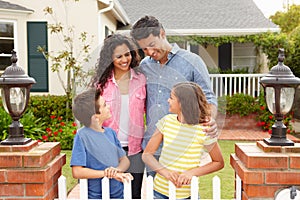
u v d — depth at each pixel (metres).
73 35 8.64
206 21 12.03
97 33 9.22
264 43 10.13
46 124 7.77
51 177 2.32
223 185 4.62
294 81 2.23
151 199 2.27
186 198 2.47
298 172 2.15
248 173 2.17
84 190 2.31
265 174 2.16
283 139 2.32
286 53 10.16
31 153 2.22
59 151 2.60
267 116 9.10
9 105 2.30
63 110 7.87
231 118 9.34
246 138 8.05
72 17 9.19
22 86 2.30
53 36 9.13
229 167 5.55
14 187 2.19
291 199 2.16
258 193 2.19
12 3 9.07
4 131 6.63
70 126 7.34
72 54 8.52
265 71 11.33
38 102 7.90
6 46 9.04
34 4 9.09
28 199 2.19
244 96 9.30
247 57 11.90
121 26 12.34
